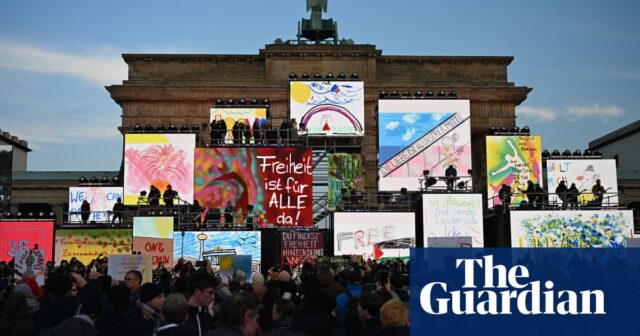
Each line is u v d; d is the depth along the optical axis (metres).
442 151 52.62
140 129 50.41
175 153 49.31
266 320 12.41
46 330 11.16
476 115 67.50
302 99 55.00
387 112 52.81
